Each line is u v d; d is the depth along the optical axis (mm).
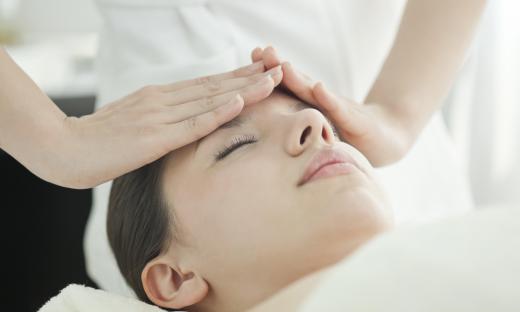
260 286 875
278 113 944
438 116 1463
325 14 1359
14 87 922
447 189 1438
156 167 980
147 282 954
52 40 2236
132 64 1299
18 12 2230
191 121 913
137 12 1287
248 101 932
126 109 959
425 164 1428
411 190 1417
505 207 646
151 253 984
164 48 1287
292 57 1354
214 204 884
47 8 2248
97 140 930
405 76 1224
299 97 1031
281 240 833
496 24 1760
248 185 863
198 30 1284
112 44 1330
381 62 1430
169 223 949
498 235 598
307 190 830
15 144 938
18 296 1840
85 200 1843
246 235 854
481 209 656
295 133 868
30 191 1801
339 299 568
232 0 1311
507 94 1805
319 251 822
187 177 930
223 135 927
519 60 1772
